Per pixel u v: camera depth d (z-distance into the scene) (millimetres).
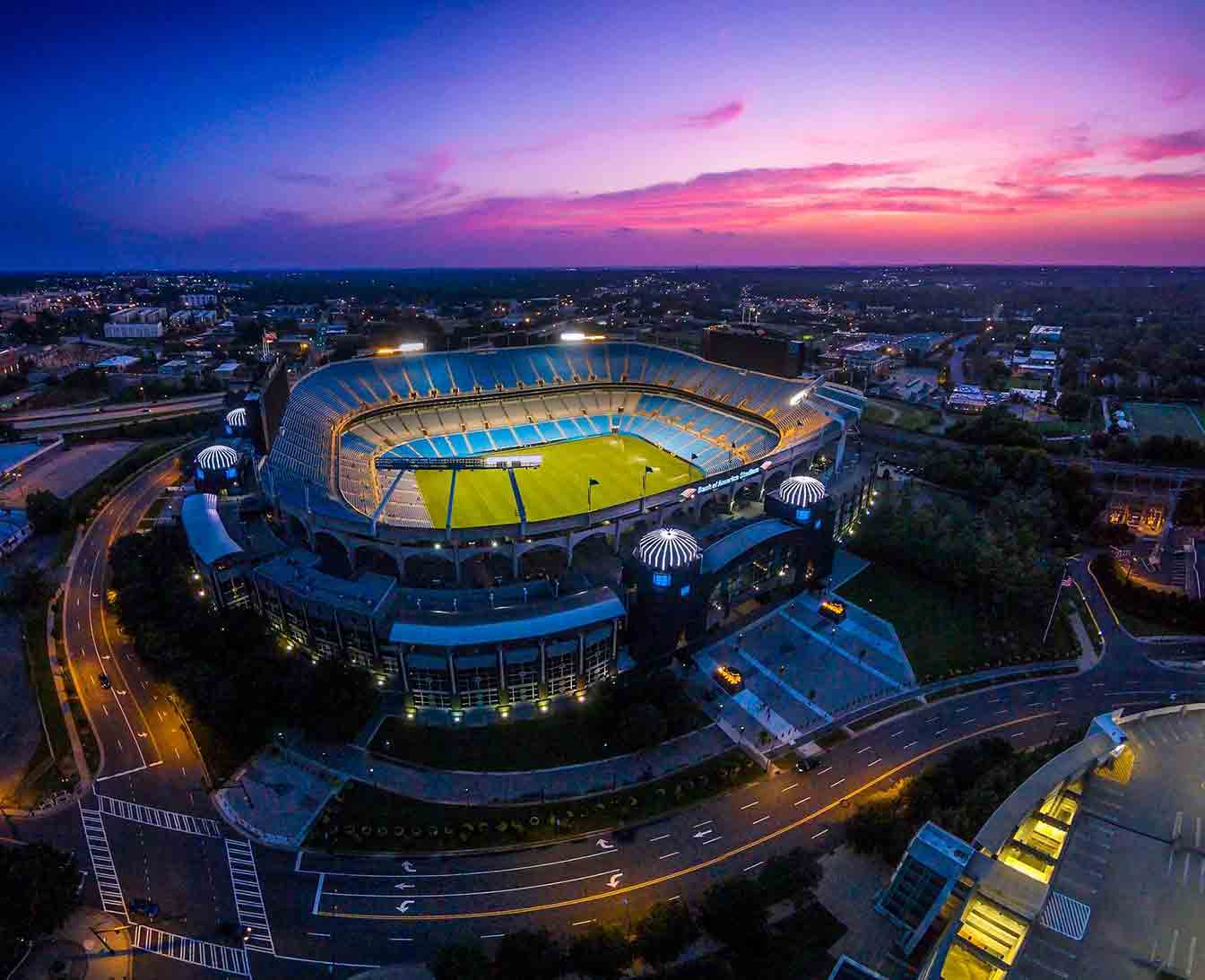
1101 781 85062
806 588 135125
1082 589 141000
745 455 176875
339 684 98938
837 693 109500
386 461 148625
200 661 107875
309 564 116688
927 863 72000
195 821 86562
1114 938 67812
